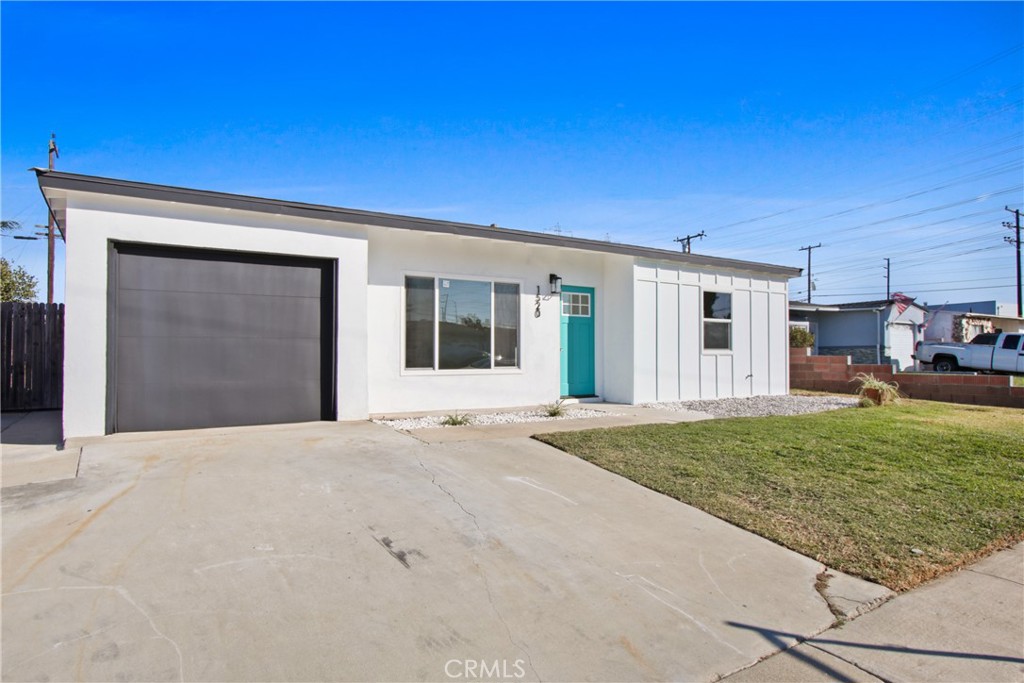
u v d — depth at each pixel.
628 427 8.69
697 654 3.10
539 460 6.51
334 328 8.69
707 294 13.53
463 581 3.70
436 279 10.33
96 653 2.75
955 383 13.66
